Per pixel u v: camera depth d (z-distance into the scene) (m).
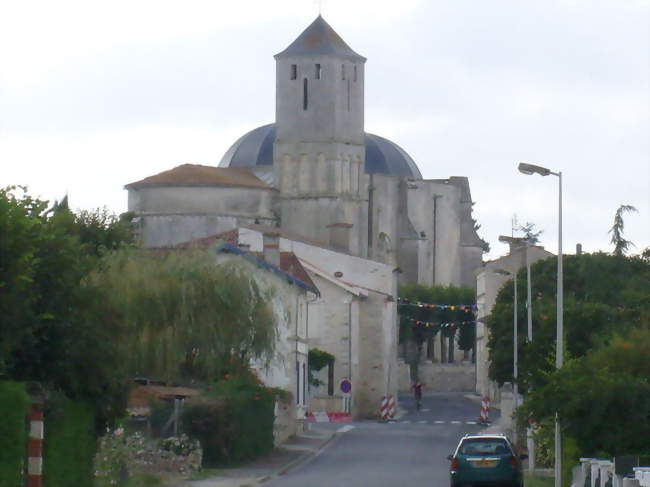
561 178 50.41
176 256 63.19
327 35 145.12
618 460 39.22
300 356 82.56
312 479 53.69
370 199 153.12
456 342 149.50
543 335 69.25
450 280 166.00
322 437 78.19
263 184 137.38
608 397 44.16
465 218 169.12
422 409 112.06
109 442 46.62
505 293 96.12
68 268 36.81
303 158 142.88
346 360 102.94
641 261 95.19
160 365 60.09
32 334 35.25
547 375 46.88
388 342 108.69
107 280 59.81
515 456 48.16
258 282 70.25
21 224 31.89
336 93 143.50
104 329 39.06
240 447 59.72
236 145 163.12
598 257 94.50
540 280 94.19
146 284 60.22
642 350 49.19
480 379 129.88
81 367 37.19
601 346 54.62
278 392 70.38
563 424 45.19
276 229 115.44
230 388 60.69
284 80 143.88
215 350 61.91
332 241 135.38
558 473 46.59
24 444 32.22
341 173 143.38
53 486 36.19
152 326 60.25
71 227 57.12
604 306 73.75
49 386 36.81
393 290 113.12
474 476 47.84
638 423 44.09
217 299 61.78
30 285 33.84
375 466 60.22
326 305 103.25
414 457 65.19
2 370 32.38
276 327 65.56
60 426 36.72
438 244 164.62
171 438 55.38
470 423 93.50
